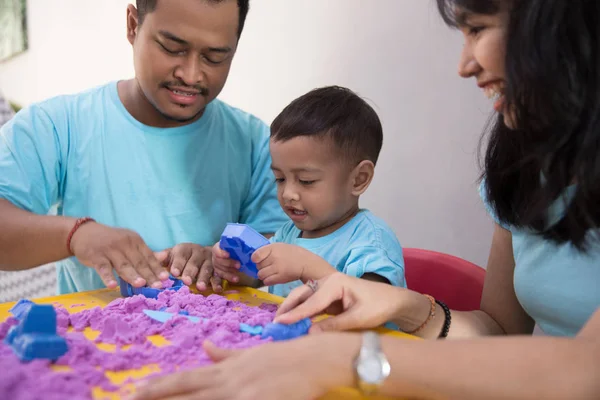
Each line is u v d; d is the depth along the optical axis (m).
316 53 1.54
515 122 0.61
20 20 3.21
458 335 0.74
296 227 1.01
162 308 0.66
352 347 0.44
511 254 0.81
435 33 1.24
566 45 0.52
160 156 0.97
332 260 0.89
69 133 0.96
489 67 0.58
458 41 1.19
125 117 0.97
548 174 0.61
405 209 1.38
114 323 0.55
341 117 0.90
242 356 0.44
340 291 0.61
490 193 0.75
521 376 0.41
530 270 0.72
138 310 0.64
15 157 0.88
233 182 1.05
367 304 0.61
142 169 0.97
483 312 0.83
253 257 0.73
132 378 0.45
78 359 0.48
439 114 1.26
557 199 0.65
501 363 0.41
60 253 0.76
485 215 1.19
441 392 0.42
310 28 1.54
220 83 0.87
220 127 1.04
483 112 1.17
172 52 0.80
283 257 0.73
